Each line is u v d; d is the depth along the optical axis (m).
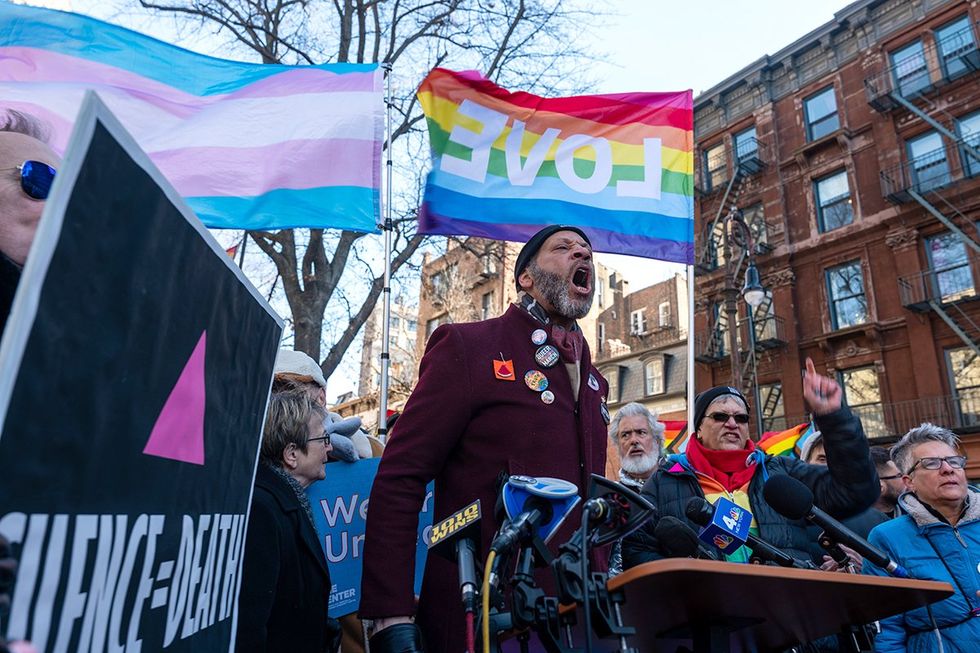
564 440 2.10
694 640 1.63
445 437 2.02
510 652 1.60
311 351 10.47
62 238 0.80
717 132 21.38
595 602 1.29
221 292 1.33
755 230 19.94
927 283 16.25
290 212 4.26
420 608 2.04
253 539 1.96
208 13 10.91
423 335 25.84
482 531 1.94
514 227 4.56
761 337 19.06
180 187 4.20
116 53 4.21
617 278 31.73
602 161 4.80
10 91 3.92
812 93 19.34
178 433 1.15
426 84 4.62
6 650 0.67
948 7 16.72
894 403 16.33
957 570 2.84
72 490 0.86
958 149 16.28
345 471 3.17
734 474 3.04
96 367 0.89
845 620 1.80
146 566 1.05
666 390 24.38
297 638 2.05
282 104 4.44
